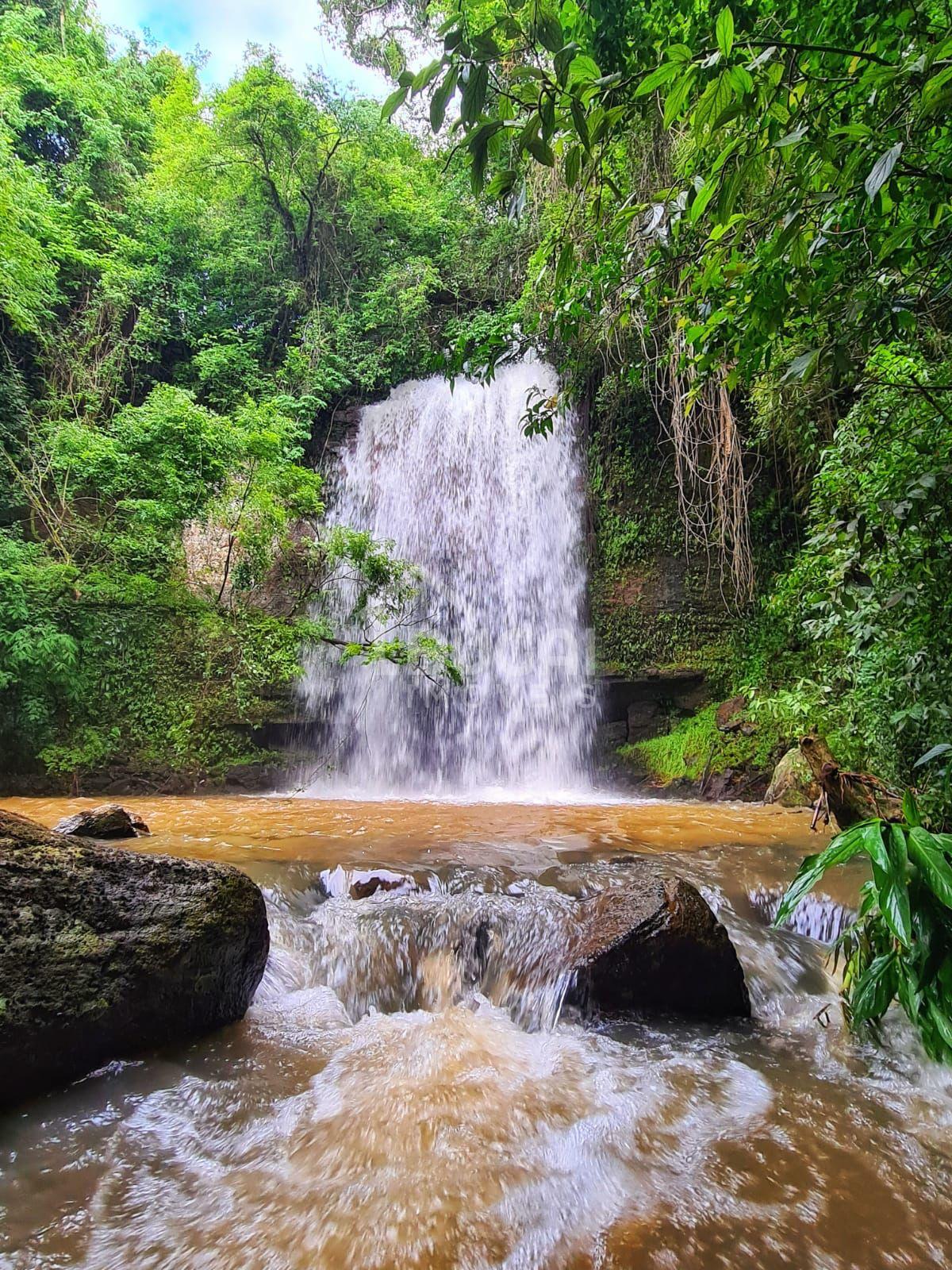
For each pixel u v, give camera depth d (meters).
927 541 3.05
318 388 12.80
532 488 11.76
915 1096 2.49
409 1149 2.18
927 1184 1.98
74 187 13.01
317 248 14.49
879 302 1.90
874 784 3.55
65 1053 2.41
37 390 11.82
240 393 12.90
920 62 1.36
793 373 1.97
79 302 12.63
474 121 1.44
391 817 6.65
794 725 5.77
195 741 10.14
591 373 11.02
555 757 10.70
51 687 9.62
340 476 12.84
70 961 2.48
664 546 10.84
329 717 10.95
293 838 5.29
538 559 11.47
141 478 9.08
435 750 11.25
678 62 1.34
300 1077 2.62
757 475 10.06
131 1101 2.38
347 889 4.10
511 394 12.23
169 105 14.41
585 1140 2.23
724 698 9.96
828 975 3.61
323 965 3.53
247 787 10.20
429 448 12.51
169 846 4.85
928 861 1.88
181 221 13.65
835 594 3.64
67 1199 1.90
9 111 12.04
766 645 9.68
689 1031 3.07
